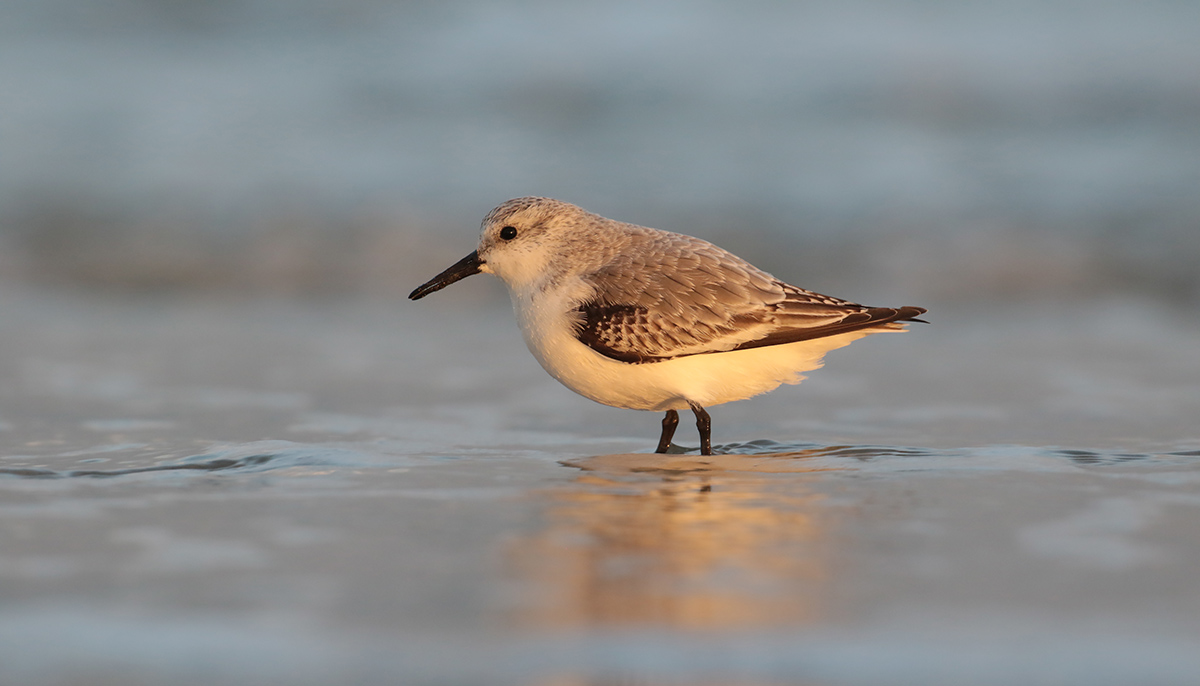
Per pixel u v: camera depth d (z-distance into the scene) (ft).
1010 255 72.64
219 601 20.80
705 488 30.04
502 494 29.22
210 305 68.23
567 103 94.99
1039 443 36.55
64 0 108.88
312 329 61.72
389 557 23.44
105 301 68.44
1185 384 47.52
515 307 37.68
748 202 79.36
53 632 19.39
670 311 34.58
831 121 92.32
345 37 104.63
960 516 26.89
